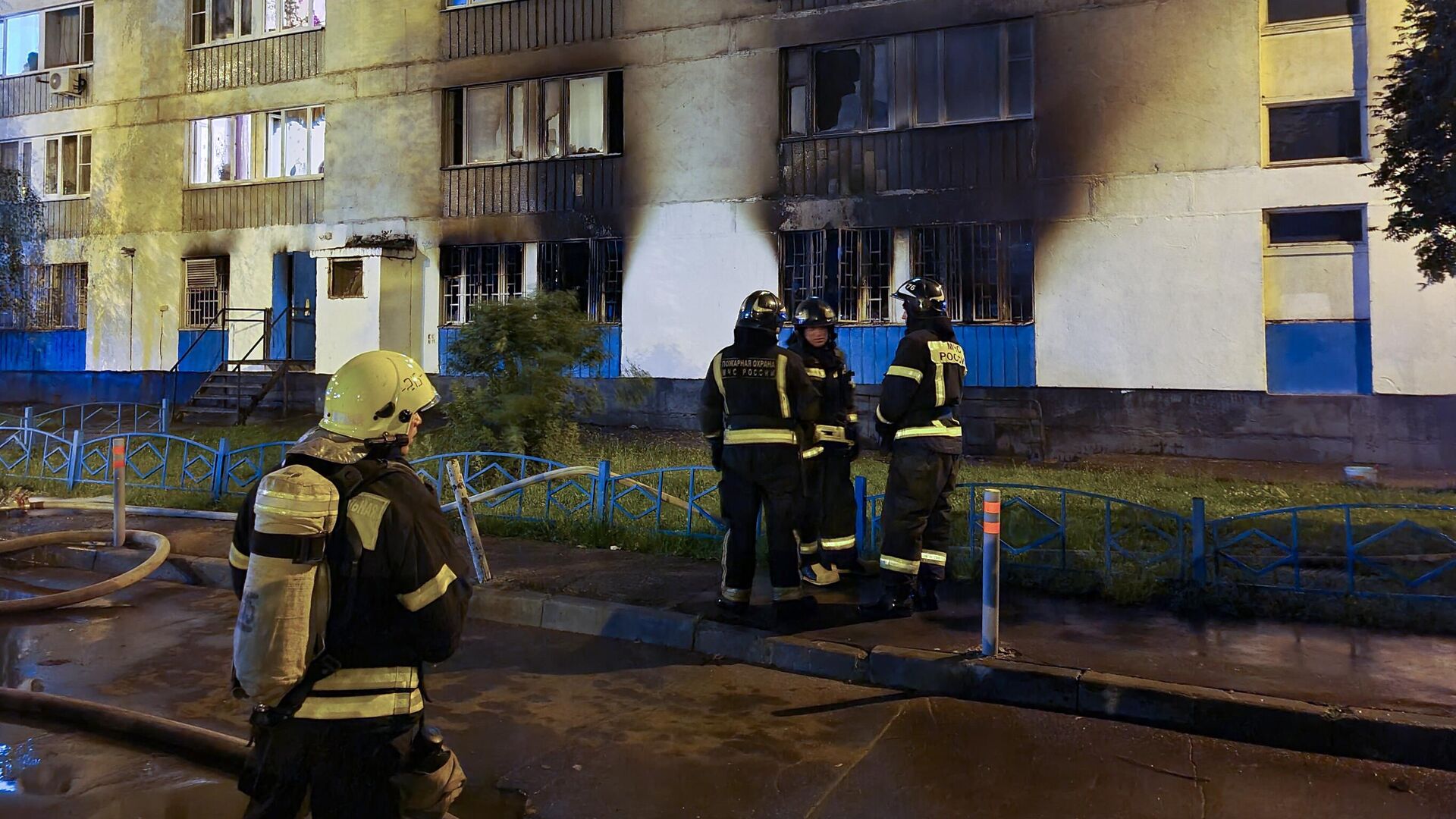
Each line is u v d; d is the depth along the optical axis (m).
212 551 7.52
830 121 15.34
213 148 19.77
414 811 2.83
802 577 6.50
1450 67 7.20
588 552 7.48
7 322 21.17
